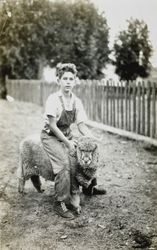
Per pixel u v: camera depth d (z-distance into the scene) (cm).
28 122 985
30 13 1564
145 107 744
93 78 1697
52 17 1655
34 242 338
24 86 1655
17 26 1512
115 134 813
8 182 486
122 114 812
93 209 400
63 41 1714
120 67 1226
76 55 1706
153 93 695
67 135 404
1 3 1080
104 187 468
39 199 428
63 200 380
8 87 1884
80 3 1630
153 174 520
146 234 350
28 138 410
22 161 412
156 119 704
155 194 445
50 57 1792
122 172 529
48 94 1361
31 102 1570
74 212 390
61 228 360
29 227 364
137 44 1124
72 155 373
